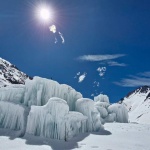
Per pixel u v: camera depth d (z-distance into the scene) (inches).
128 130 1107.9
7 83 3440.0
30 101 1029.2
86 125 1033.5
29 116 898.7
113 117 1517.0
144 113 4741.6
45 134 858.1
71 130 906.1
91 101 1078.4
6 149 709.3
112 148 755.4
